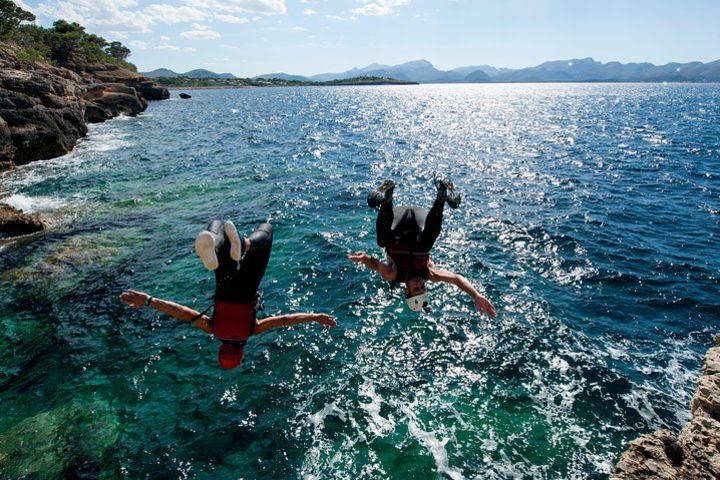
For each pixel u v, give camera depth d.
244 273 4.56
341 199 23.83
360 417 9.59
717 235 18.48
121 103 66.75
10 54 42.12
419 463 8.54
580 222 19.92
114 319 12.73
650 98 134.12
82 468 8.37
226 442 8.97
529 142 42.59
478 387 10.40
